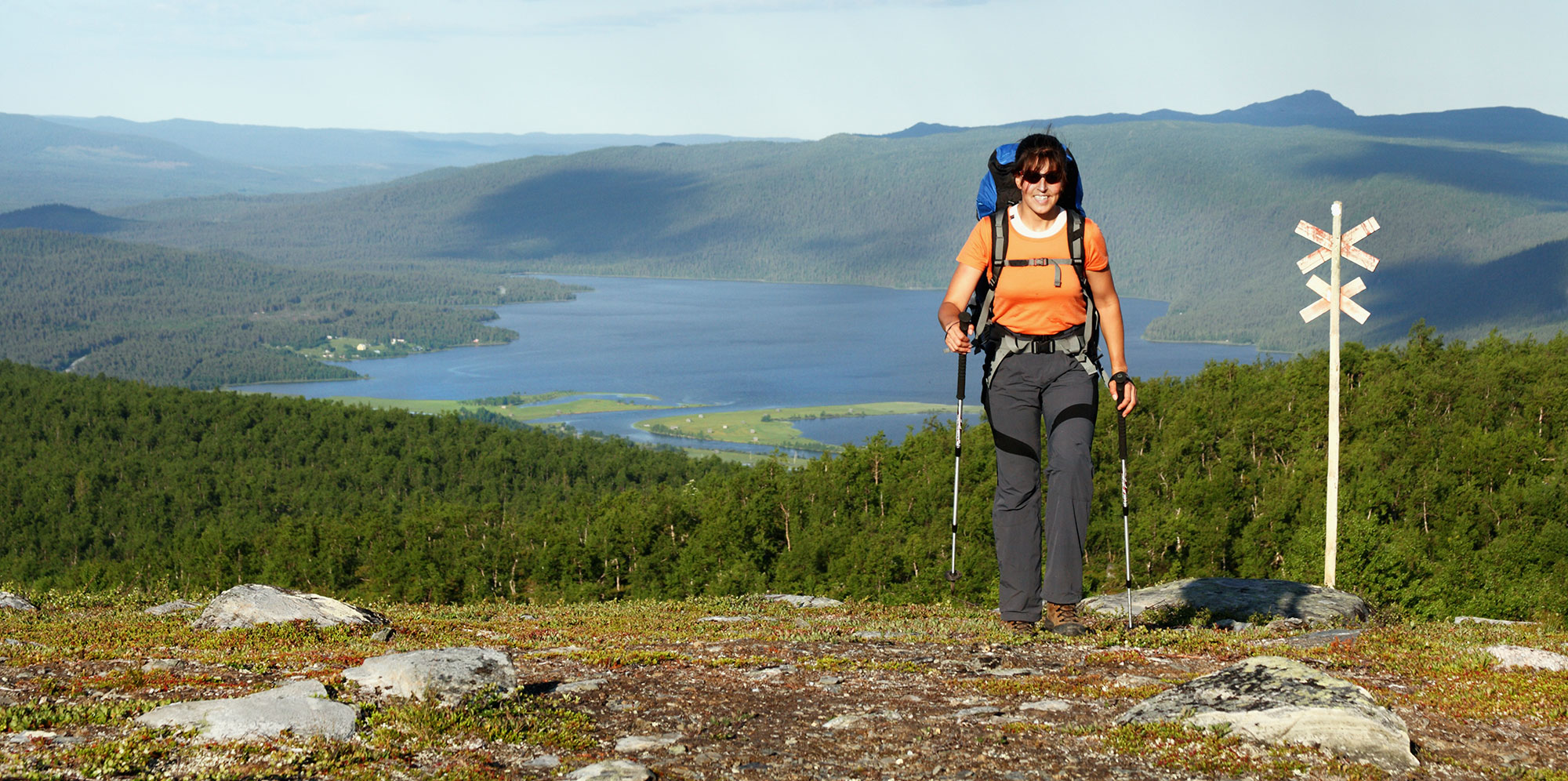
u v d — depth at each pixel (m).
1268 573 31.72
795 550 43.50
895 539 39.00
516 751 4.23
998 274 6.51
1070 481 6.66
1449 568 23.31
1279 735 4.16
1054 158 6.22
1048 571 6.98
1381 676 5.66
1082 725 4.64
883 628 9.07
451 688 4.96
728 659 6.50
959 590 30.20
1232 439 42.62
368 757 4.01
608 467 176.62
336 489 176.88
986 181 6.67
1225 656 6.43
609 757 4.20
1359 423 40.03
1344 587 19.17
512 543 67.56
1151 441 43.91
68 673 5.77
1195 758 4.05
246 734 4.16
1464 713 4.74
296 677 5.55
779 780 3.93
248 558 81.94
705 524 49.75
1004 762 4.09
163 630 8.88
